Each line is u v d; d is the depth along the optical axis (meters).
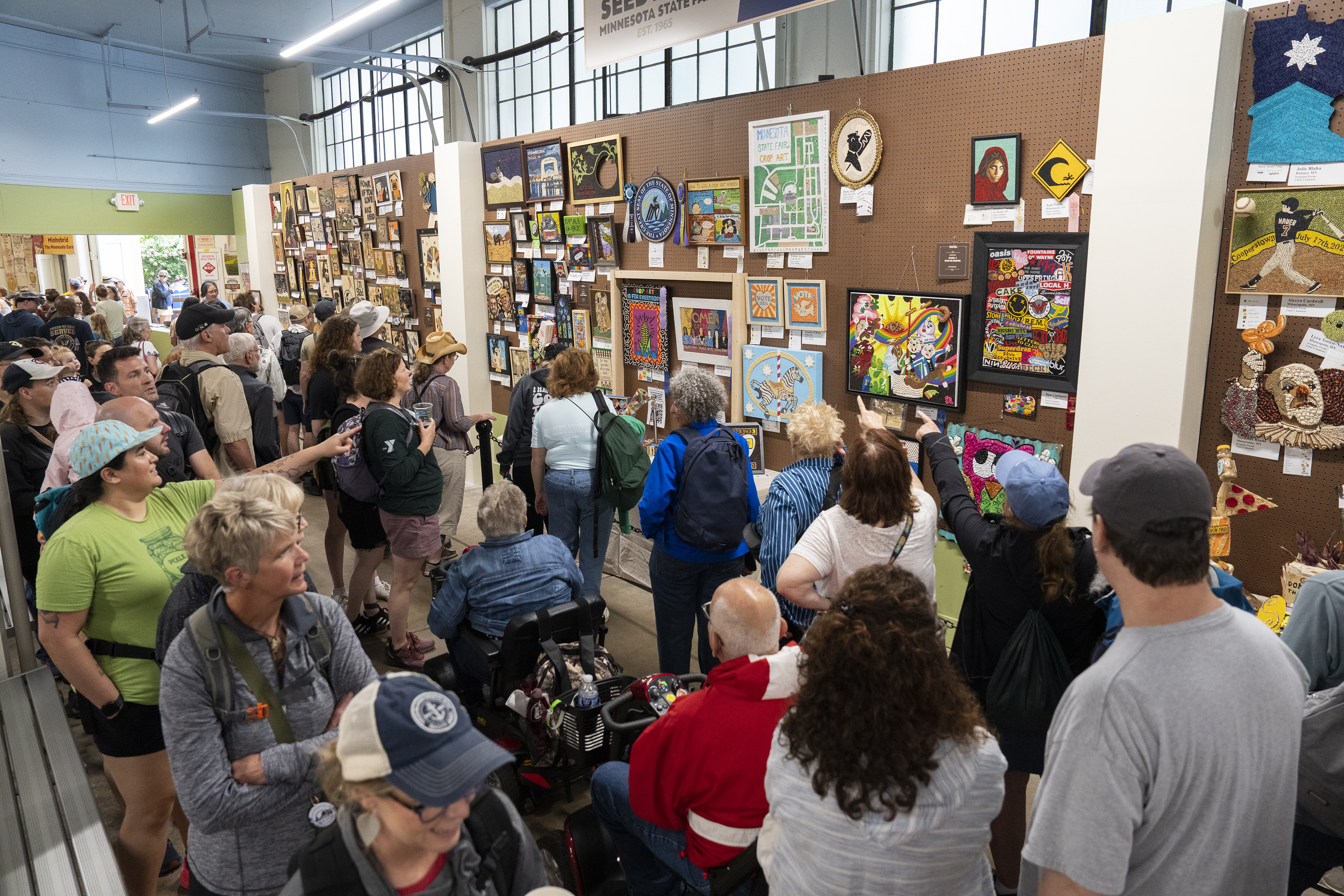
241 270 15.27
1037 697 2.07
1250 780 1.18
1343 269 2.61
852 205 4.02
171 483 2.45
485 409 7.04
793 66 7.05
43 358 4.43
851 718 1.31
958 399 3.68
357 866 1.19
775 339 4.50
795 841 1.39
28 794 2.28
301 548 1.73
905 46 6.27
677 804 1.84
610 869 2.34
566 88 10.27
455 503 5.45
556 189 5.71
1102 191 3.06
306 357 6.22
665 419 5.20
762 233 4.42
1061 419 3.39
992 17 5.72
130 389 3.56
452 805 1.12
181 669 1.65
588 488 4.08
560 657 2.77
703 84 8.16
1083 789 1.18
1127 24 2.90
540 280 6.07
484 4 11.19
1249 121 2.80
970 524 2.29
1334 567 2.64
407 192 7.55
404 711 1.13
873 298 3.95
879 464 2.38
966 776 1.34
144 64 15.92
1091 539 2.06
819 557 2.45
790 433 2.96
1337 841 1.87
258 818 1.67
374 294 8.49
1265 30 2.70
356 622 4.40
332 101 15.80
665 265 5.05
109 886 1.92
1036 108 3.27
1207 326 2.95
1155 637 1.20
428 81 12.32
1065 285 3.26
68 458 3.03
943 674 1.35
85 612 2.09
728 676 1.77
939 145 3.61
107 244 18.28
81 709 2.20
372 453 3.78
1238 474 2.96
